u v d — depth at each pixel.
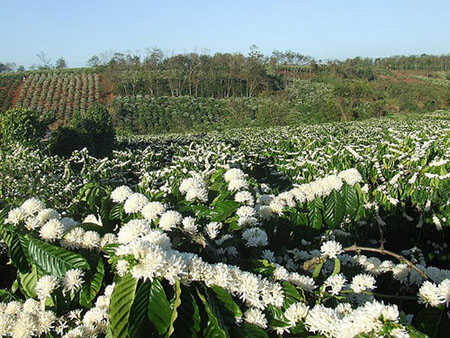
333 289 1.69
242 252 2.15
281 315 1.57
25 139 11.20
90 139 14.05
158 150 12.67
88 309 1.88
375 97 46.41
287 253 2.32
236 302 1.58
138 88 53.25
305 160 7.08
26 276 1.99
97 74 63.06
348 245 3.00
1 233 1.91
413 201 5.21
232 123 35.75
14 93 53.25
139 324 1.31
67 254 1.76
